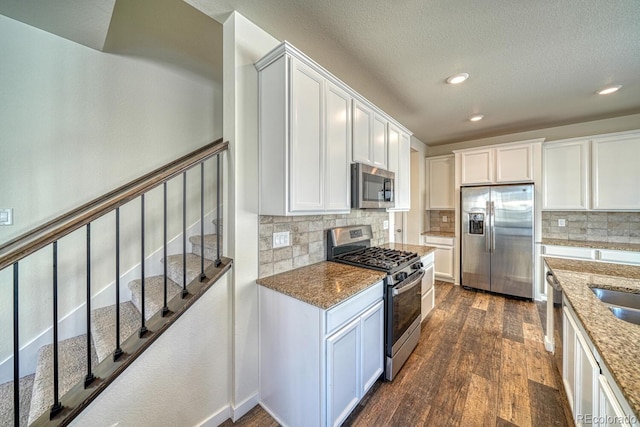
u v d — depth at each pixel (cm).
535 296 347
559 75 227
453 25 167
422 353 224
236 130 156
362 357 161
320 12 156
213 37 193
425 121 347
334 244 225
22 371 169
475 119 339
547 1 147
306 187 158
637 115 318
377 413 161
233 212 156
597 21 161
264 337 164
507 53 196
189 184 250
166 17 172
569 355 150
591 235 347
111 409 115
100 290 200
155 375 128
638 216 321
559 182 343
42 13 158
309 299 135
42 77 176
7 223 166
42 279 177
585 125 349
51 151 180
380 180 224
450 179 445
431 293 295
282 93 149
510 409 163
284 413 152
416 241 454
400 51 194
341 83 183
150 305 162
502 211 358
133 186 203
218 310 153
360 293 159
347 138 192
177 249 241
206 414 148
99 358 140
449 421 155
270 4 150
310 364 137
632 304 146
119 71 208
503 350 228
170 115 236
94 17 161
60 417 99
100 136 200
